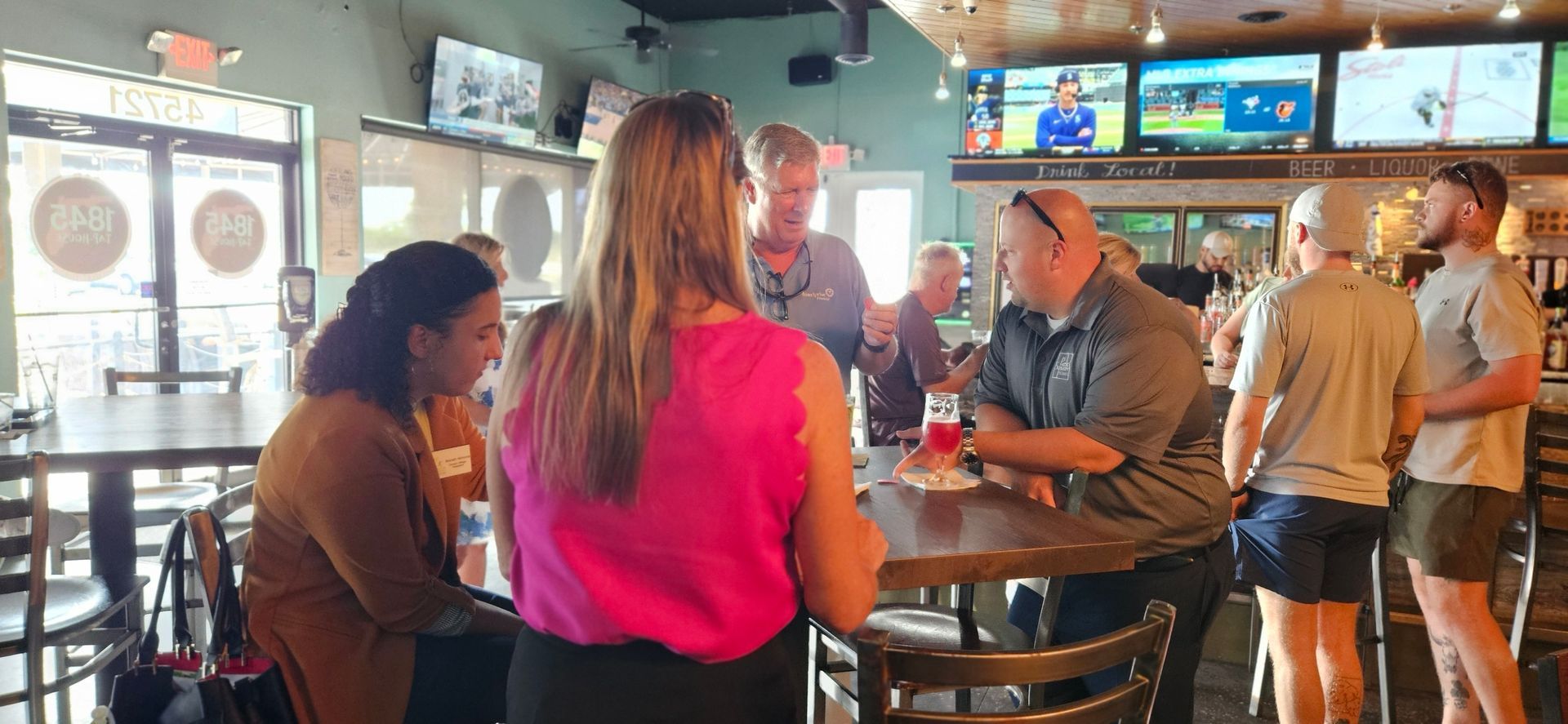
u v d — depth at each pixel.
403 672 1.74
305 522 1.64
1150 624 1.25
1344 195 2.26
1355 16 6.52
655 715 1.13
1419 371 2.27
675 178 1.04
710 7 9.37
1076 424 1.88
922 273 3.40
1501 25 6.66
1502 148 6.47
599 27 8.82
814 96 9.58
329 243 6.26
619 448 1.03
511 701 1.21
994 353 2.26
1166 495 1.91
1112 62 7.27
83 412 2.59
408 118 6.78
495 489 1.22
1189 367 1.85
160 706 1.45
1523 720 2.47
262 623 1.65
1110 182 7.34
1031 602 2.06
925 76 9.20
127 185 5.30
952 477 1.90
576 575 1.09
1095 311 1.90
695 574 1.08
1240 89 6.97
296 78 5.94
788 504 1.09
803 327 2.60
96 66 4.87
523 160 8.04
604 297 1.04
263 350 6.17
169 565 1.51
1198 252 7.50
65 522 2.52
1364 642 2.72
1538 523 2.54
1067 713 1.19
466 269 1.77
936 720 1.16
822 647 1.95
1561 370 6.14
